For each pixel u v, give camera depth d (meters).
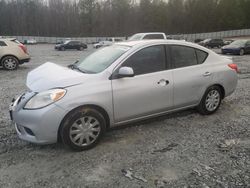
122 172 3.37
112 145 4.08
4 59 11.89
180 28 77.00
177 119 5.11
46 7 77.94
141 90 4.26
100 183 3.16
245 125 4.87
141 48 4.37
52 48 40.50
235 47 21.61
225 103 6.18
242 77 9.70
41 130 3.62
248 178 3.23
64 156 3.77
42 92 3.69
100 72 4.07
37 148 3.99
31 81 4.09
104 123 4.04
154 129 4.66
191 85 4.84
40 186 3.10
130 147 4.02
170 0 77.62
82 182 3.18
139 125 4.82
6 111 5.62
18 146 4.05
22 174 3.34
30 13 76.88
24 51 12.41
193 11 76.12
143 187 3.08
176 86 4.64
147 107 4.40
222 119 5.15
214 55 5.31
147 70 4.39
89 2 76.56
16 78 9.69
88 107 3.85
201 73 4.96
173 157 3.72
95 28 77.56
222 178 3.23
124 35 77.75
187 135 4.43
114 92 4.02
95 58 4.68
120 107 4.12
